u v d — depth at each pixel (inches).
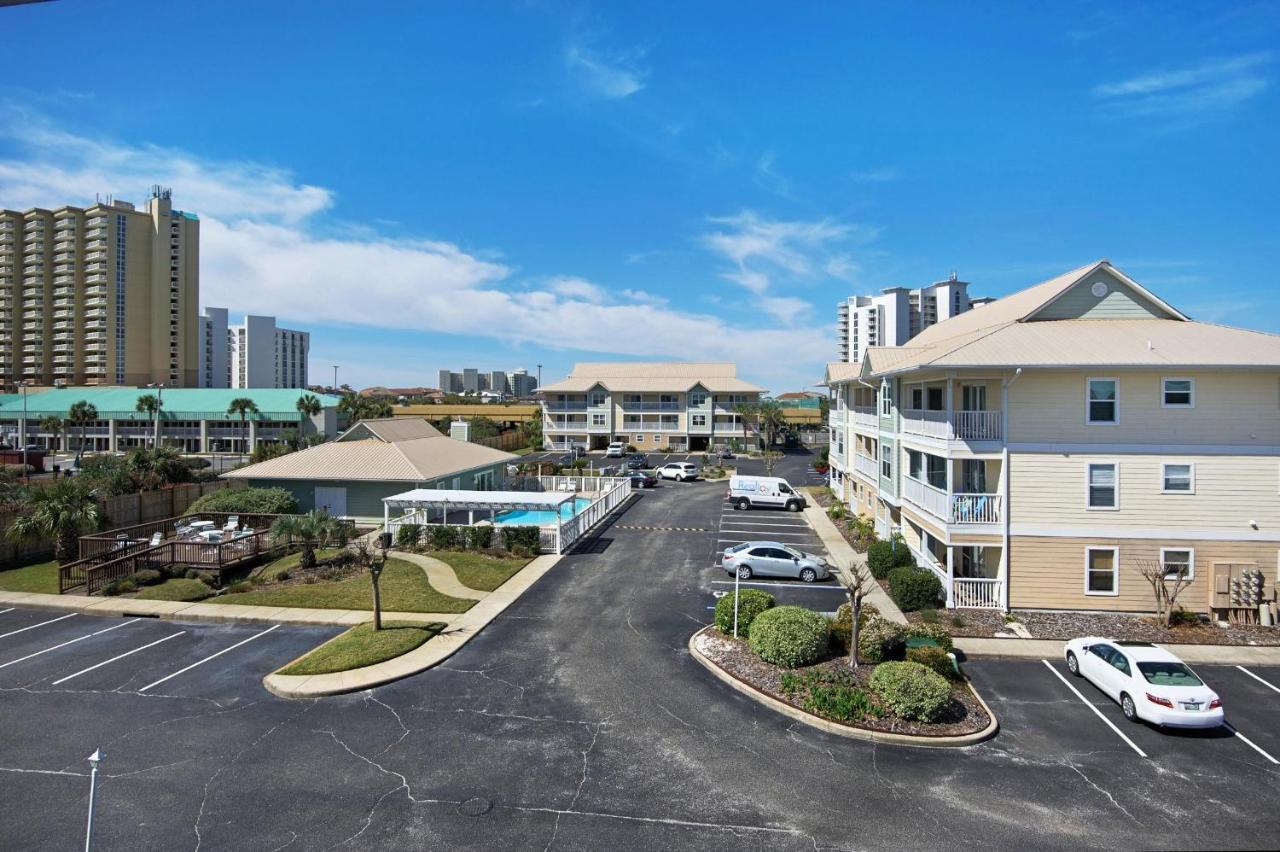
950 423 936.9
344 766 529.7
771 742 576.4
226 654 764.0
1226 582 879.7
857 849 439.2
